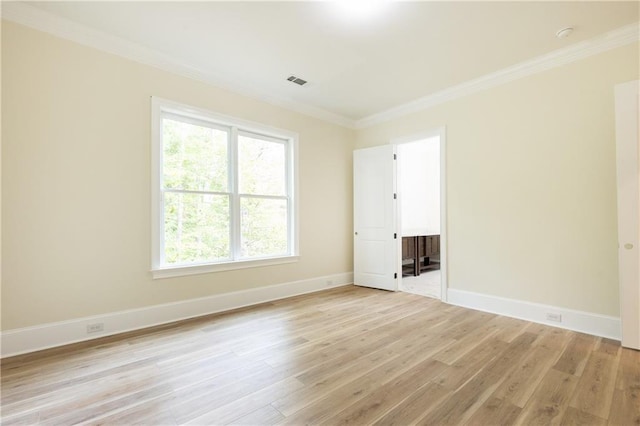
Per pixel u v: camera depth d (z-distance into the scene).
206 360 2.36
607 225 2.81
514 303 3.38
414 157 7.20
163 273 3.19
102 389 1.96
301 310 3.65
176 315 3.28
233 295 3.72
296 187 4.41
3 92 2.41
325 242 4.82
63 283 2.66
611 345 2.59
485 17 2.52
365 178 4.91
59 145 2.65
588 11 2.45
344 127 5.12
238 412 1.72
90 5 2.41
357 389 1.95
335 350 2.54
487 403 1.79
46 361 2.34
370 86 3.88
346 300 4.10
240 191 3.89
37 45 2.55
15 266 2.46
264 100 4.06
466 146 3.80
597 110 2.87
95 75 2.82
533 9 2.42
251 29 2.71
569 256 3.02
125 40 2.89
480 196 3.67
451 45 2.95
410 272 6.31
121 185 2.96
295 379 2.08
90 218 2.79
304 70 3.46
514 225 3.39
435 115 4.15
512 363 2.29
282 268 4.24
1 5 2.37
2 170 2.41
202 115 3.48
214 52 3.10
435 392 1.91
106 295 2.87
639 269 2.47
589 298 2.90
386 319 3.32
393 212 4.61
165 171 3.30
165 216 3.29
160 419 1.66
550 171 3.14
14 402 1.82
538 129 3.22
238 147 3.88
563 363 2.28
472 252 3.74
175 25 2.66
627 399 1.81
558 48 3.00
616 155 2.55
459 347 2.59
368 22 2.60
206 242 3.58
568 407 1.75
